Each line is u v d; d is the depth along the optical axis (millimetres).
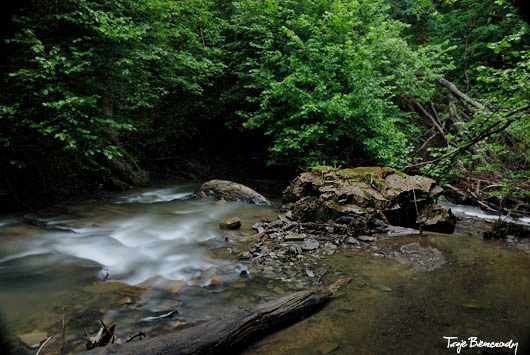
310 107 7711
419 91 11188
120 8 7281
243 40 10555
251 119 9016
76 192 8344
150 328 2537
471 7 13617
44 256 4168
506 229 5113
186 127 12195
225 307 2877
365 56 8852
